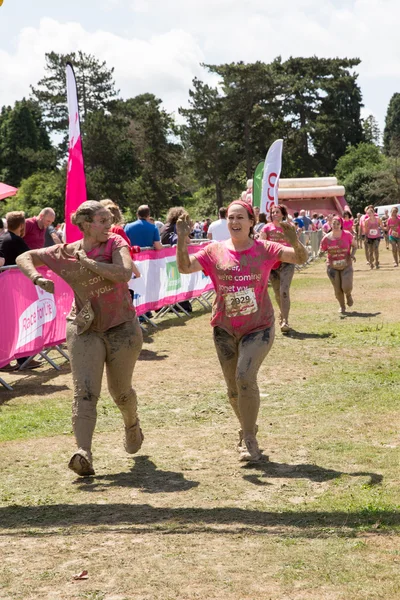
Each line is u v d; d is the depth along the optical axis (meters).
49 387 9.41
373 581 3.84
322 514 4.83
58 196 88.81
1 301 9.52
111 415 7.81
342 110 115.06
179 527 4.70
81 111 92.88
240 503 5.14
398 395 8.25
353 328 13.20
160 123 95.75
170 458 6.30
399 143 96.50
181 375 9.84
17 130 106.19
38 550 4.39
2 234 10.50
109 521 4.86
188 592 3.79
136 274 8.06
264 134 92.88
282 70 100.38
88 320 5.68
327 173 107.19
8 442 6.89
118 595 3.77
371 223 26.86
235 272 5.96
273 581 3.88
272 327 6.10
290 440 6.66
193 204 108.06
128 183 87.12
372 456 6.11
